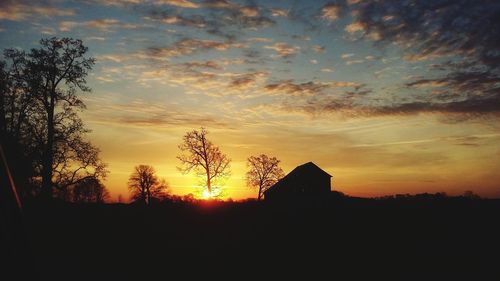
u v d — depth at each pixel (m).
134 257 23.95
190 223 35.56
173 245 27.56
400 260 21.55
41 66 38.06
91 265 21.59
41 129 37.88
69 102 39.53
